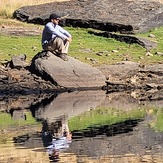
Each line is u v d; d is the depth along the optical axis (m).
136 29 46.69
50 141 22.00
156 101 32.44
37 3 52.72
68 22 48.25
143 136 23.08
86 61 38.84
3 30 44.59
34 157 19.83
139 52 42.53
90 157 19.86
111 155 20.22
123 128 24.53
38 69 35.28
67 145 21.39
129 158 19.86
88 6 49.41
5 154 20.16
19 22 48.22
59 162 19.28
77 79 35.62
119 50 42.59
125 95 34.62
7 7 50.69
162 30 48.41
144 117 27.22
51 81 35.06
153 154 20.42
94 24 47.66
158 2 50.50
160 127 24.84
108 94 34.94
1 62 37.16
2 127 24.58
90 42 44.09
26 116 27.09
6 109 29.09
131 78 37.41
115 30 47.00
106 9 49.03
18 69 35.97
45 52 36.12
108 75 37.03
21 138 22.41
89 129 24.28
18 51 40.22
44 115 27.41
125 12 48.59
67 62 35.94
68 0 53.72
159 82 37.62
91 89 35.81
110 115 27.72
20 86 34.44
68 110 28.94
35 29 45.75
